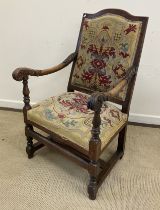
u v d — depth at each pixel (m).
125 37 1.37
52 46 1.93
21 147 1.74
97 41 1.46
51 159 1.63
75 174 1.52
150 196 1.37
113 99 1.46
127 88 1.40
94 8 1.75
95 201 1.34
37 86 2.11
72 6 1.76
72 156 1.33
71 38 1.87
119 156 1.57
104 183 1.46
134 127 2.00
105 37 1.43
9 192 1.38
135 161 1.63
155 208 1.30
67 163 1.60
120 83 1.28
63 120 1.31
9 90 2.18
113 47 1.41
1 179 1.46
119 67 1.39
